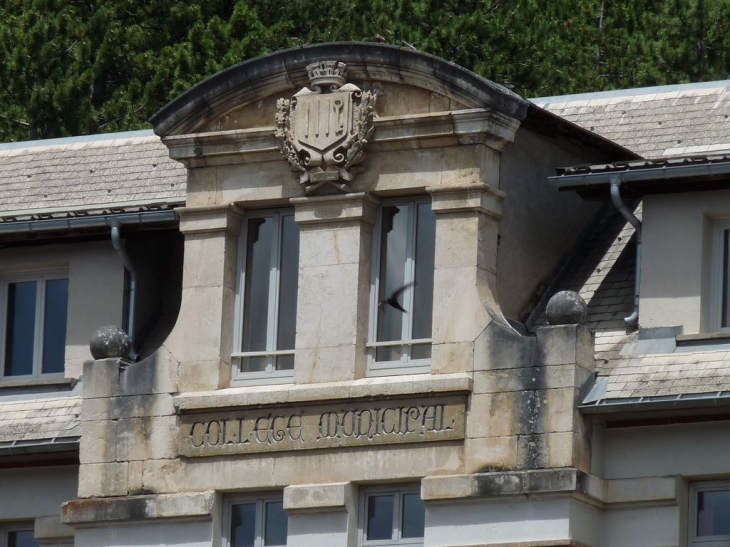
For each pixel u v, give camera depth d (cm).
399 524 5534
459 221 5612
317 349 5662
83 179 6769
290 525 5588
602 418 5431
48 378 6159
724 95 6244
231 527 5694
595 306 5709
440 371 5528
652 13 9756
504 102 5628
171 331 5978
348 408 5581
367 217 5712
